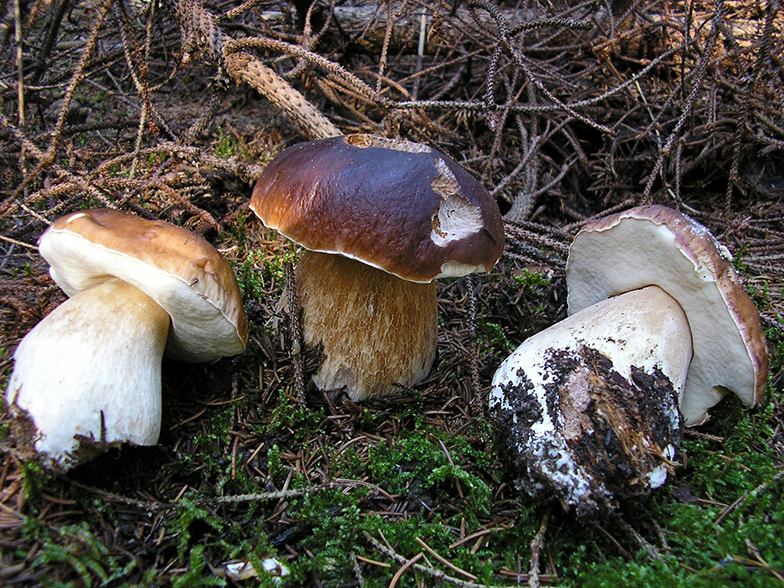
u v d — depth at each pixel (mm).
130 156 302
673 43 461
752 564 201
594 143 467
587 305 302
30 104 425
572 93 459
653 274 249
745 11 488
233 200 376
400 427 260
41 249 219
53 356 202
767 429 256
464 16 487
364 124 422
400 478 234
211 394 258
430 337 273
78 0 397
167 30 463
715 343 245
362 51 500
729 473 236
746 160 438
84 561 188
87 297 217
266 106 471
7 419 213
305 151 246
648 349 235
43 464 199
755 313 234
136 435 210
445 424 265
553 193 417
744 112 345
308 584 203
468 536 221
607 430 217
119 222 213
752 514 225
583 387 225
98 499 206
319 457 245
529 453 221
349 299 253
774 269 358
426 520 228
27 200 274
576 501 213
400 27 486
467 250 231
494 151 375
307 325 263
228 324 226
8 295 269
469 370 290
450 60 484
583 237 261
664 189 383
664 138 438
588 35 470
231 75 365
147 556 202
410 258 220
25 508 203
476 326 305
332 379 260
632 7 393
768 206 423
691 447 252
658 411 226
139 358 215
